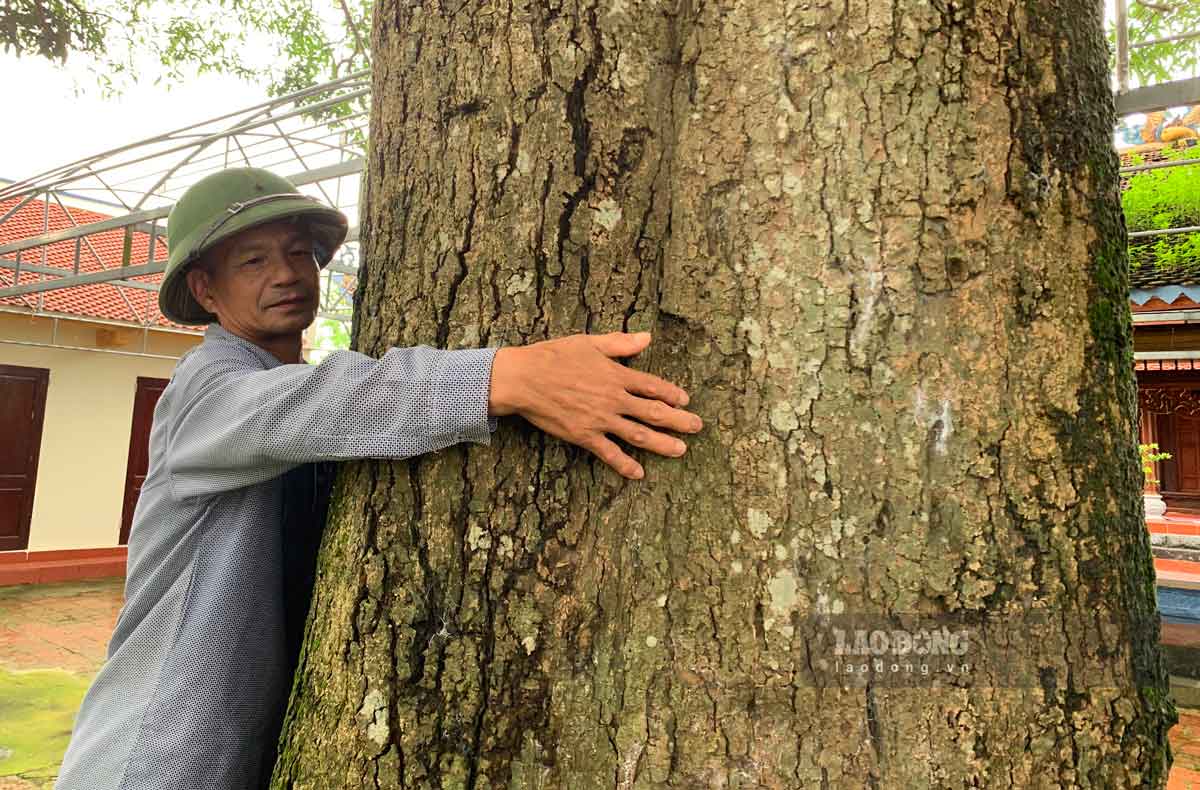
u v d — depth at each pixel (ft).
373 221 4.39
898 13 3.43
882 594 3.25
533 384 3.43
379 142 4.39
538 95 3.80
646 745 3.33
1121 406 3.52
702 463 3.52
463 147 3.93
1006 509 3.26
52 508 34.50
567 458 3.66
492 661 3.57
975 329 3.34
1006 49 3.45
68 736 16.80
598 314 3.72
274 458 3.80
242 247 4.97
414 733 3.56
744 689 3.29
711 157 3.66
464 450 3.74
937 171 3.38
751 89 3.60
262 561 4.41
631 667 3.43
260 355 4.88
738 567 3.39
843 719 3.20
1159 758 3.35
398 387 3.55
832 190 3.43
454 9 4.04
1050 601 3.23
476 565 3.64
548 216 3.76
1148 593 3.55
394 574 3.76
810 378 3.40
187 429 4.19
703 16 3.78
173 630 4.18
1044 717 3.16
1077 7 3.72
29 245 23.22
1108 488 3.38
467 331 3.85
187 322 5.55
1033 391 3.34
